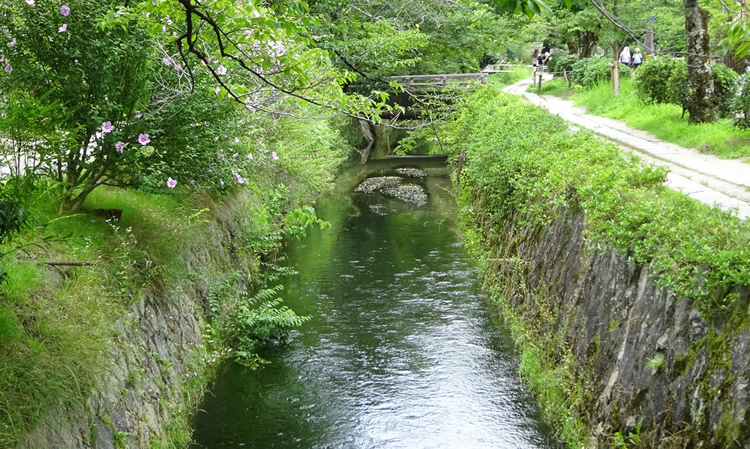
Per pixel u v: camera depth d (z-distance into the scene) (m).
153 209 8.46
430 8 23.06
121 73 6.63
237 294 9.86
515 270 10.10
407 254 13.59
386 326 9.72
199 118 7.03
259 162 11.30
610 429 5.62
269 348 9.01
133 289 6.70
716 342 4.66
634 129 15.09
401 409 7.36
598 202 7.00
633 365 5.55
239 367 8.36
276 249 13.63
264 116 10.70
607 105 19.09
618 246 6.33
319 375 8.19
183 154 7.02
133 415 5.67
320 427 7.00
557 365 7.38
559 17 24.34
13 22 6.24
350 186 22.66
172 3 4.59
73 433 4.64
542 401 7.30
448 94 20.31
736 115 13.42
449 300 10.74
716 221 5.69
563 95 25.58
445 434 6.82
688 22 13.59
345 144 25.64
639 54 24.69
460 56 27.62
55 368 4.74
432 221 16.77
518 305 9.50
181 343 7.60
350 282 11.81
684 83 14.34
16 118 5.59
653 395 5.14
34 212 5.84
